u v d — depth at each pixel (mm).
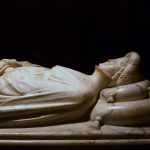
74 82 2162
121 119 2033
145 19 3135
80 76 2244
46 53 3279
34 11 3209
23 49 3289
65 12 3191
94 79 2223
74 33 3221
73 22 3203
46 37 3250
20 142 1936
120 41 3193
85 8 3176
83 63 3270
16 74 2248
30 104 2092
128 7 3137
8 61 2434
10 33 3256
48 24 3225
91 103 2170
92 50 3236
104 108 2076
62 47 3256
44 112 2090
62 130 1989
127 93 2111
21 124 2068
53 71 2285
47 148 1944
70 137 1935
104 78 2211
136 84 2162
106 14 3168
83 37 3223
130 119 2027
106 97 2154
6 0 3182
